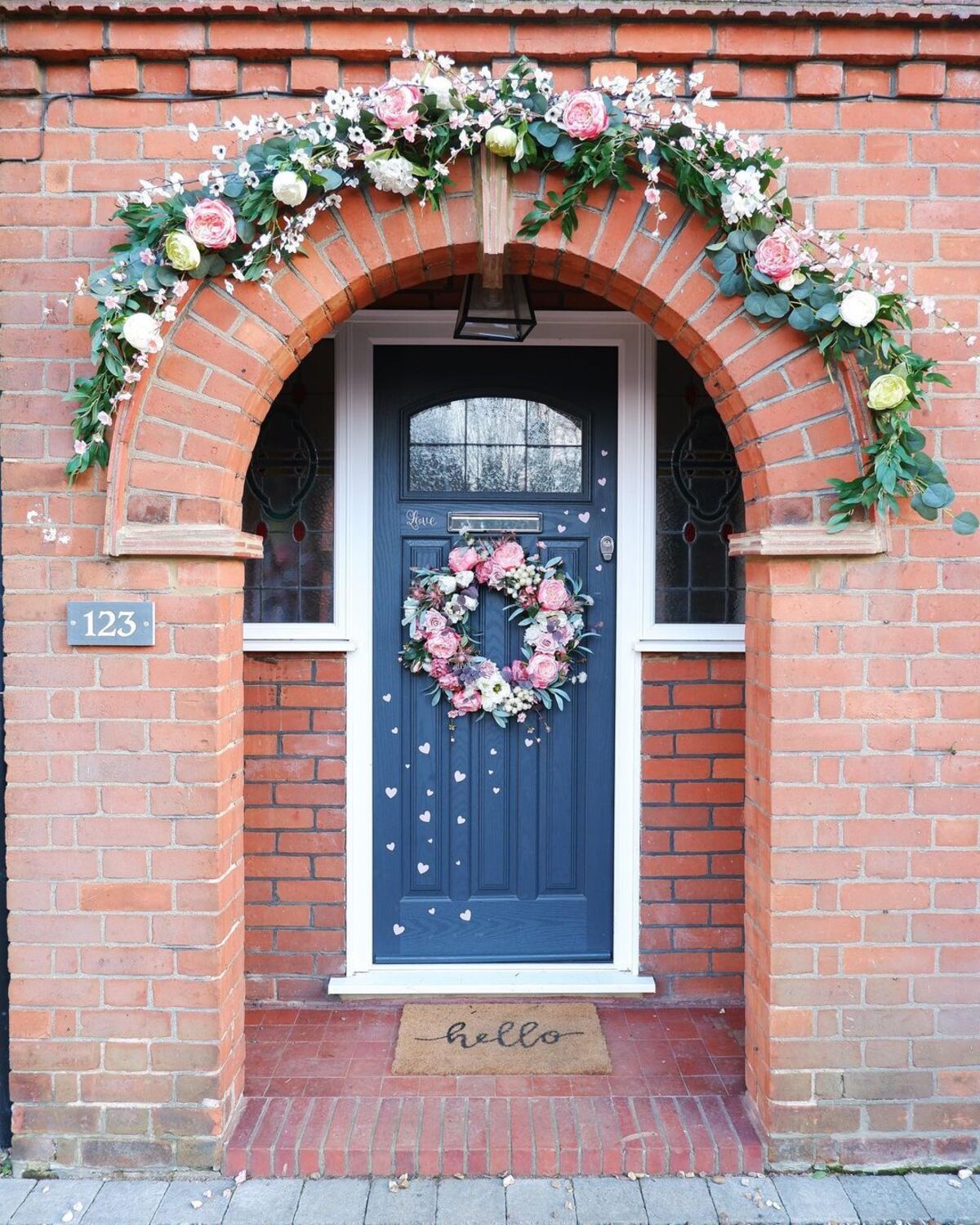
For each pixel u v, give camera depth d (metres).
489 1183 2.71
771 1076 2.77
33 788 2.74
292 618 3.64
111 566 2.72
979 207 2.75
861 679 2.75
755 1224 2.56
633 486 3.61
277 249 2.63
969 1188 2.71
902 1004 2.78
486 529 3.68
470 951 3.71
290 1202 2.63
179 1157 2.74
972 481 2.77
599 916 3.71
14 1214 2.58
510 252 2.73
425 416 3.69
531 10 2.60
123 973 2.74
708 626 3.64
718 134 2.54
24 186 2.72
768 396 2.70
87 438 2.67
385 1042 3.32
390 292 2.92
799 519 2.72
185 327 2.67
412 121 2.52
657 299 2.72
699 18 2.64
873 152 2.74
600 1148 2.74
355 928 3.63
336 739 3.60
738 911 3.65
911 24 2.67
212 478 2.70
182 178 2.62
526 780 3.71
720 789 3.63
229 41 2.65
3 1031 2.83
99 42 2.65
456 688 3.67
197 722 2.73
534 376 3.67
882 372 2.63
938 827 2.77
